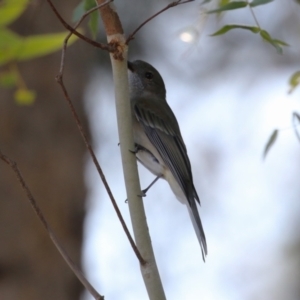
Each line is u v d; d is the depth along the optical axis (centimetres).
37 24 1086
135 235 524
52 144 1139
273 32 1402
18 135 1120
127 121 548
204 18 758
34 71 1138
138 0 1199
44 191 1123
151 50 1286
